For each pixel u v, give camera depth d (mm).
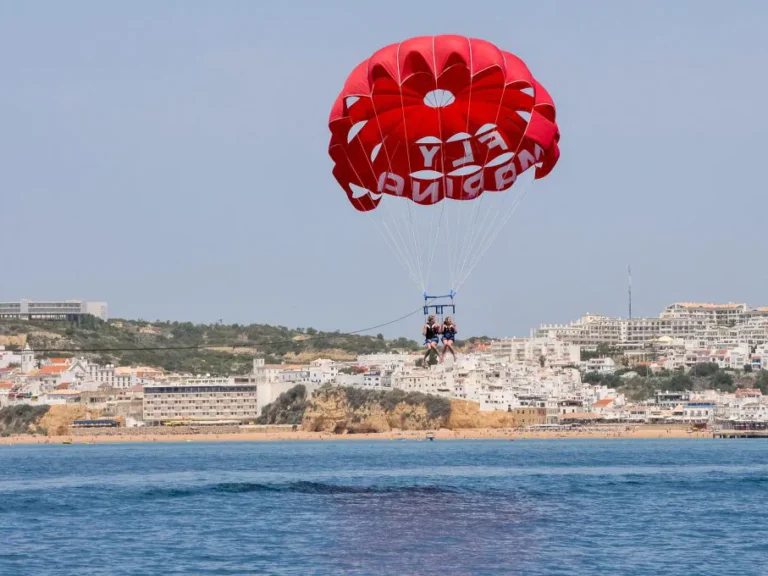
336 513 93188
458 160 84875
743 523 87375
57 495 117625
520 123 83688
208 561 69625
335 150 84500
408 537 77500
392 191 85500
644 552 72312
